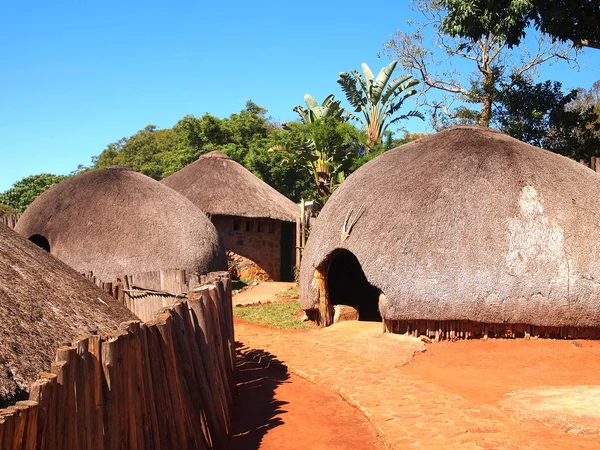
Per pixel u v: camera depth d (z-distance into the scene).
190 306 5.97
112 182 16.09
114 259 14.59
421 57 25.33
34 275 5.46
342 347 10.29
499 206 10.44
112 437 3.96
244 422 6.79
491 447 5.67
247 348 10.42
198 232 15.95
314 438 6.30
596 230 10.22
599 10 17.64
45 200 16.11
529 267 10.05
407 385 7.97
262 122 36.94
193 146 34.47
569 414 6.44
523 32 18.11
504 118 21.81
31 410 3.14
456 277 10.20
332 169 29.73
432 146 12.01
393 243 10.65
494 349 9.88
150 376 4.66
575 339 10.11
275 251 23.16
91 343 3.92
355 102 31.86
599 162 13.27
